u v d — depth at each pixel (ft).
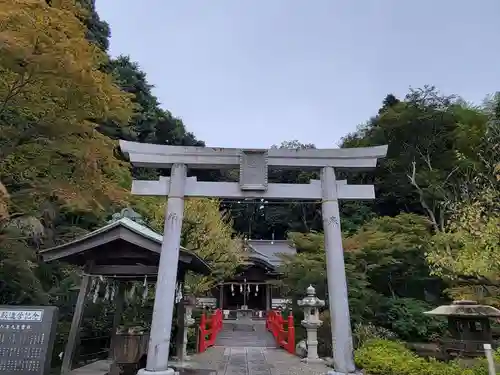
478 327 28.81
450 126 72.69
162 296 19.77
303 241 50.37
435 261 33.73
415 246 48.08
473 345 27.55
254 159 22.41
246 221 125.39
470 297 38.47
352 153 22.68
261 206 121.70
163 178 22.41
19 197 24.94
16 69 19.12
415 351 35.06
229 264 54.19
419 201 71.72
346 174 82.94
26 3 17.34
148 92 90.12
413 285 52.85
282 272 52.95
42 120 22.26
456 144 68.28
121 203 33.40
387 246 46.88
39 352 17.83
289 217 113.29
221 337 52.37
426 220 55.83
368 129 93.86
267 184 22.02
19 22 17.38
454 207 40.52
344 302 19.86
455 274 37.32
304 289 42.98
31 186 25.44
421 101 75.25
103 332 32.32
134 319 28.55
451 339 30.32
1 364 17.54
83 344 29.71
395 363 23.53
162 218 44.73
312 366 29.07
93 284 26.91
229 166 22.75
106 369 24.48
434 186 64.34
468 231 30.37
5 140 23.95
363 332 35.35
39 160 24.02
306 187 22.39
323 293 42.39
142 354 22.74
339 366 18.88
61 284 34.09
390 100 92.94
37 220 33.71
